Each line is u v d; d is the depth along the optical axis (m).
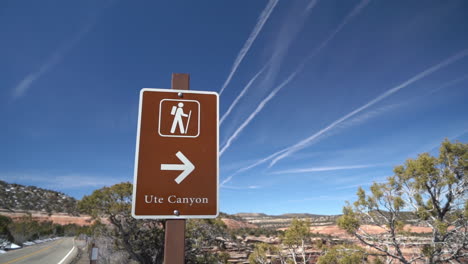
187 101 2.09
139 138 1.95
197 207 1.88
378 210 6.82
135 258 11.93
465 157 6.54
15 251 24.27
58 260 18.11
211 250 13.20
